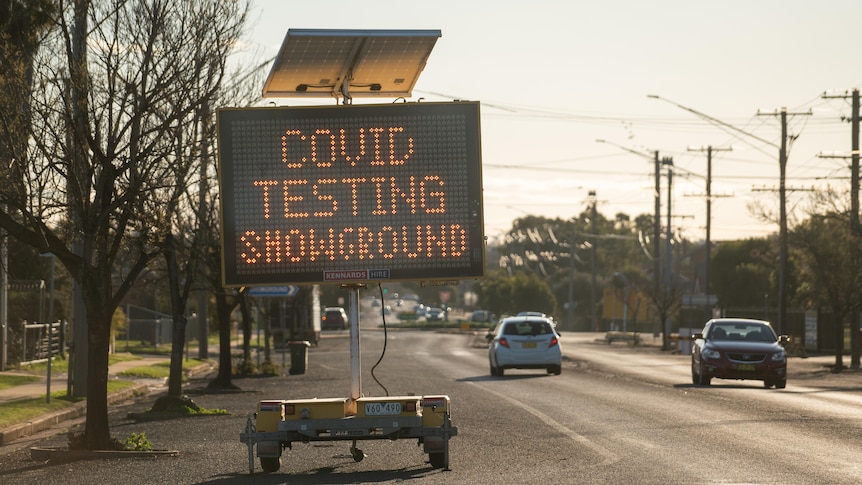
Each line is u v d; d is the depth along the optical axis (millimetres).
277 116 19859
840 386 43219
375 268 19859
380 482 17172
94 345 22609
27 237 22203
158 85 22891
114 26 23453
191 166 28000
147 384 42500
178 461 20578
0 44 22547
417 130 19953
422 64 20328
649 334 143000
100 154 22500
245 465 19797
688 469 18328
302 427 18625
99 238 22828
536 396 35375
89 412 22531
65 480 18297
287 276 19812
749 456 20031
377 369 54719
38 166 22641
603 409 30297
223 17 23953
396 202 19922
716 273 137875
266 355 60250
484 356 71938
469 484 16828
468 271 19922
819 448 21234
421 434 18797
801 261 89500
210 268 40750
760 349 41250
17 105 21859
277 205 19828
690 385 41750
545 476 17609
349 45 19250
